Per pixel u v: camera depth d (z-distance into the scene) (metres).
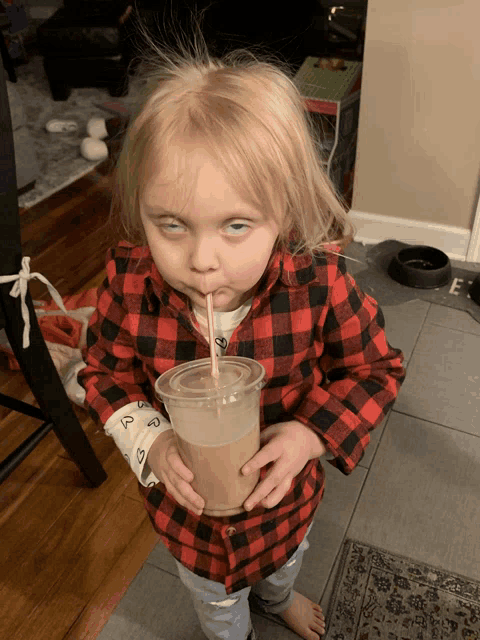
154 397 0.85
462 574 1.31
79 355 1.74
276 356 0.74
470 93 2.03
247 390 0.57
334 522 1.42
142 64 0.82
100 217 2.56
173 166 0.54
